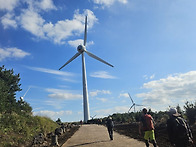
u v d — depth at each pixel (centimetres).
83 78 6644
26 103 2325
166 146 897
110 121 1290
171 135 535
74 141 1316
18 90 2259
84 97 6519
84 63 6706
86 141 1273
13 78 2242
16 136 1280
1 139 1113
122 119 4175
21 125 1515
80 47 6619
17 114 1784
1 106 1577
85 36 7088
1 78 2084
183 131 518
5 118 1449
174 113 555
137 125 2534
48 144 1248
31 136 1445
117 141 1170
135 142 1080
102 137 1476
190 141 514
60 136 1783
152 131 762
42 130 1858
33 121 1880
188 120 1744
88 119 6375
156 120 2645
